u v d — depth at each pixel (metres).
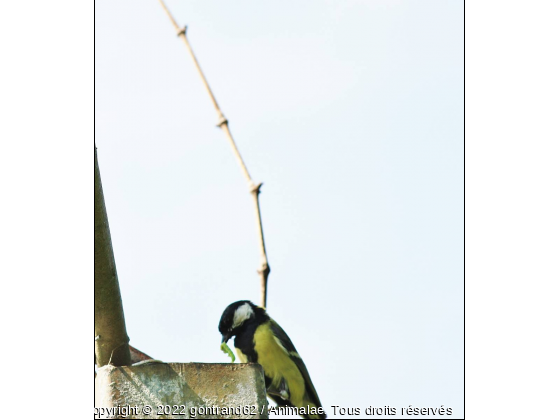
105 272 5.98
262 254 7.56
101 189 5.97
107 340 6.19
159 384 5.27
